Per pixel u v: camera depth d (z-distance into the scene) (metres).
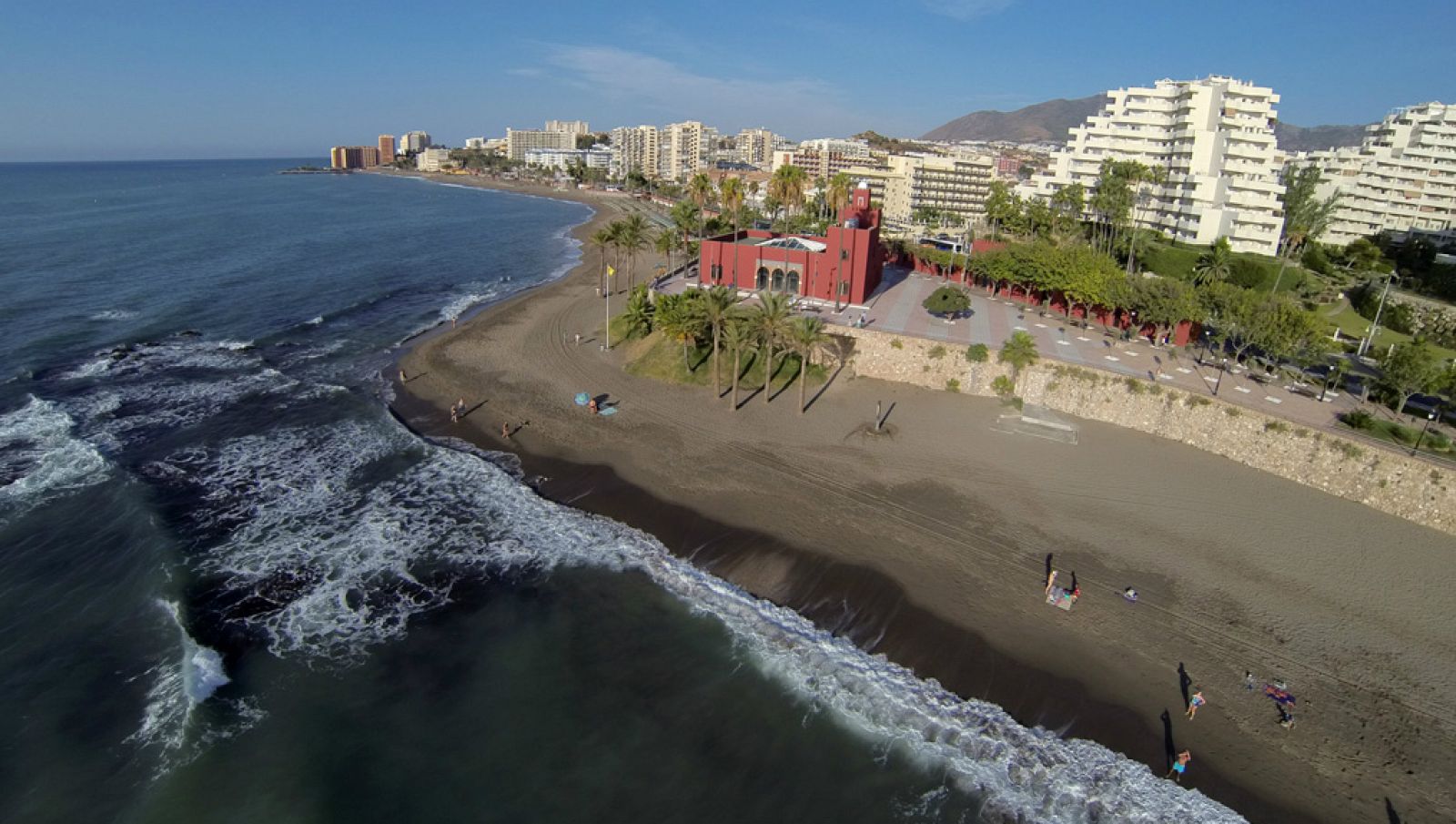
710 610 36.41
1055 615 36.72
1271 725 30.80
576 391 63.31
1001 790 27.75
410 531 42.28
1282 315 61.84
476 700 31.00
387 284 107.06
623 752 28.88
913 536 42.81
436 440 54.19
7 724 28.70
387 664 32.66
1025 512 45.72
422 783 27.31
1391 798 27.80
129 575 37.22
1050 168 160.75
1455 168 132.00
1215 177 118.94
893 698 31.48
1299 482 50.44
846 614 36.38
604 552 40.81
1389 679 33.31
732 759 28.70
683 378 65.38
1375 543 43.53
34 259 112.94
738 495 46.84
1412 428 51.00
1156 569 40.47
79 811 25.50
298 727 29.30
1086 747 29.52
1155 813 26.95
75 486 45.34
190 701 29.75
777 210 176.50
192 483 46.47
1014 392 63.19
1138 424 58.41
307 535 41.47
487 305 95.75
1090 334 74.50
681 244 111.12
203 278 104.88
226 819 25.55
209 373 65.75
